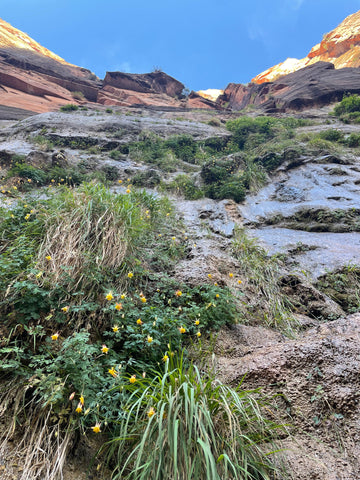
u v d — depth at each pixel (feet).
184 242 18.06
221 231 21.31
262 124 57.26
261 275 15.99
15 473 5.82
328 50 227.20
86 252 11.10
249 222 23.68
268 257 18.21
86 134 46.80
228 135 55.67
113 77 126.62
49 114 54.34
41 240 11.52
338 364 7.95
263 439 6.64
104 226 12.38
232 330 11.50
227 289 12.76
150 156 40.78
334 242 19.65
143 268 12.84
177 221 21.79
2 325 8.40
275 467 6.21
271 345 9.75
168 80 137.90
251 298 14.28
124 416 6.53
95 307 9.27
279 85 132.87
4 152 35.19
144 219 16.79
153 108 101.60
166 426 6.17
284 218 23.95
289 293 15.28
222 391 7.13
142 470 5.90
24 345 8.08
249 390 7.59
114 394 7.34
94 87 124.16
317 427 6.97
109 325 9.54
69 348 7.59
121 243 12.20
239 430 6.34
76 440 6.69
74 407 6.93
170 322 9.71
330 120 68.69
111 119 55.21
